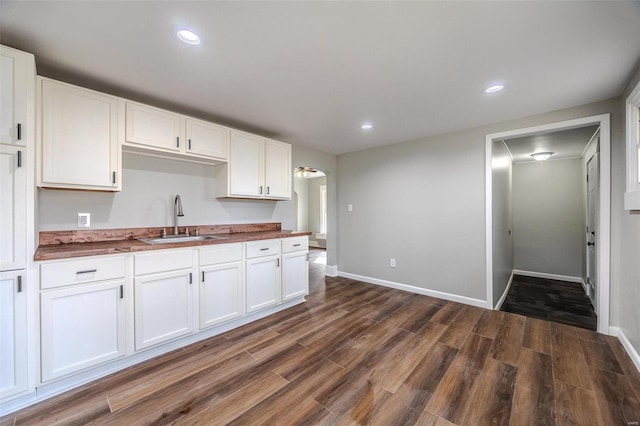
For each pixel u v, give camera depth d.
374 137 3.73
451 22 1.49
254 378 1.87
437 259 3.63
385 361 2.08
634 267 2.12
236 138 2.98
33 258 1.60
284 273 3.15
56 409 1.57
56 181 1.84
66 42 1.65
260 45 1.69
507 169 4.43
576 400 1.64
